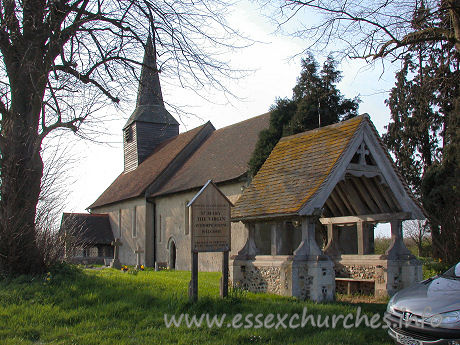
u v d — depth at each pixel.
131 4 12.31
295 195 11.27
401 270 11.82
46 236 11.26
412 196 12.04
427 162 27.31
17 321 7.77
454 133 20.86
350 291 13.00
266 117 27.08
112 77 12.87
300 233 19.17
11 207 10.60
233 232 22.14
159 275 16.88
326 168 11.19
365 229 12.92
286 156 13.23
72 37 11.95
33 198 11.04
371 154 11.66
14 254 10.45
